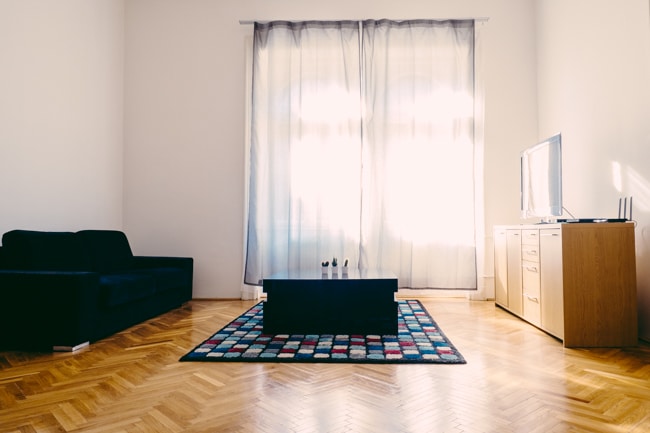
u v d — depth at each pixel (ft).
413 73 17.33
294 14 17.90
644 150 10.92
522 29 17.57
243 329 12.00
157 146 18.03
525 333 11.51
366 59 17.38
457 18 17.51
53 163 13.94
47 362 9.11
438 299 17.21
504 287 14.65
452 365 8.79
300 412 6.52
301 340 10.69
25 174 12.78
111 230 15.80
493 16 17.61
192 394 7.26
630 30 11.45
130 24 18.21
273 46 17.60
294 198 17.29
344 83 17.43
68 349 9.93
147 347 10.28
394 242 17.08
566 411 6.52
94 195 16.10
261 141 17.49
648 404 6.77
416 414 6.43
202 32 18.11
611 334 10.09
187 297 16.28
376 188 17.17
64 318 9.98
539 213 13.29
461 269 16.92
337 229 17.20
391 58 17.40
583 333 10.08
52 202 13.89
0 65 11.93
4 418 6.32
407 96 17.35
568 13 14.74
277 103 17.47
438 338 10.87
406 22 17.43
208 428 5.99
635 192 11.27
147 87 18.12
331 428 5.98
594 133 13.17
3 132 12.01
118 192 17.71
